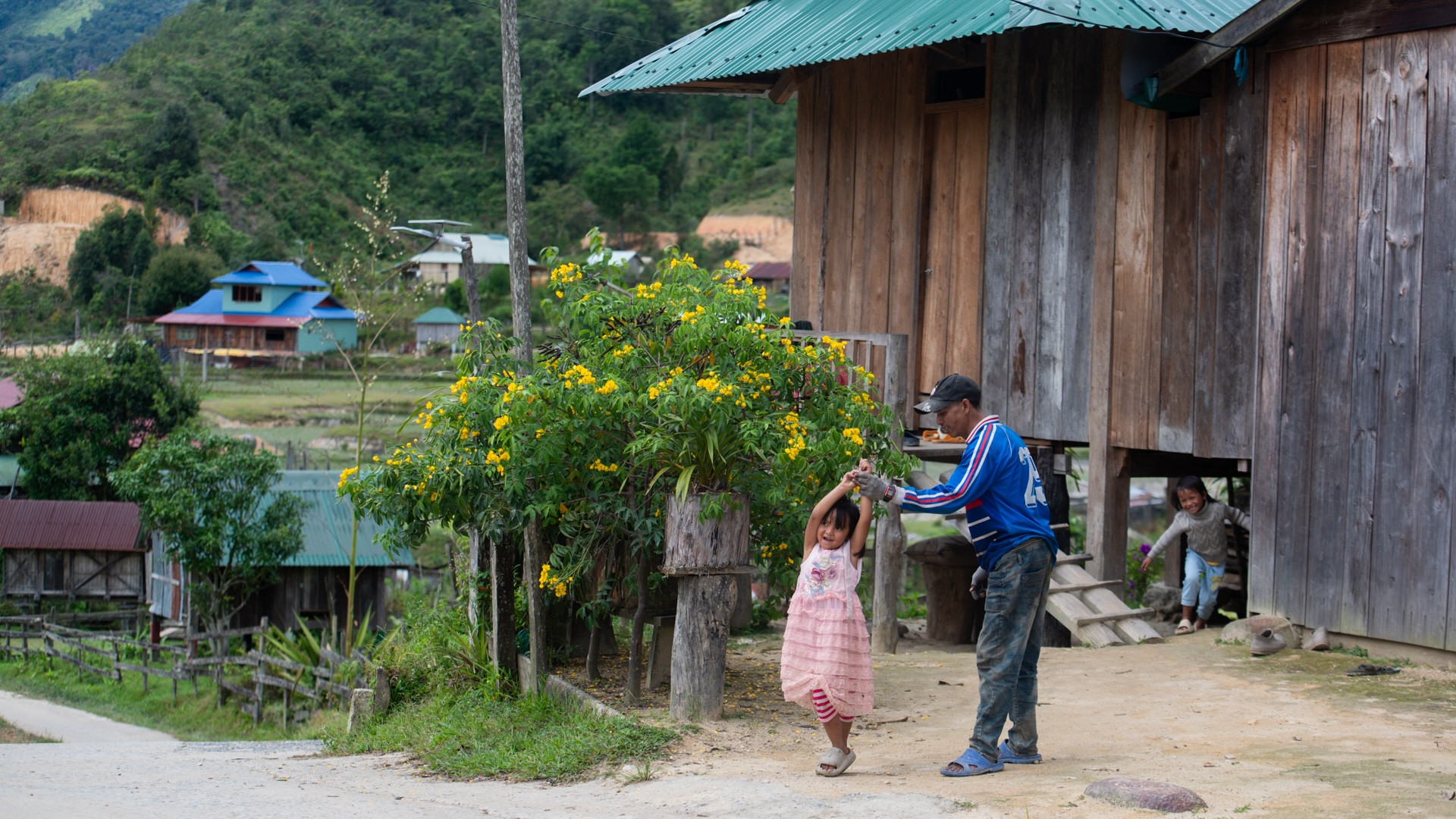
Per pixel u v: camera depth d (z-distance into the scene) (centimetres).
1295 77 845
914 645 1075
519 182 921
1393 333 784
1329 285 822
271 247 8519
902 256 1155
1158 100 920
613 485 755
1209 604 966
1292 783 481
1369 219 798
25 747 1048
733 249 9794
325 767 743
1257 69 875
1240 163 894
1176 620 1064
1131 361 980
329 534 2328
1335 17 814
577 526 754
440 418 764
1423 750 556
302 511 2219
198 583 2166
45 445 3159
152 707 1975
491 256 8344
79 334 6938
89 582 2931
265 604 2288
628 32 12056
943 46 1120
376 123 10894
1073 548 1527
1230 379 907
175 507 2031
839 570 557
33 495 3147
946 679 813
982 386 1096
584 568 746
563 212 9788
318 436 4338
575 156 10888
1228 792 469
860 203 1199
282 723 1664
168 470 2108
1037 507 527
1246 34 832
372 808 549
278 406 4934
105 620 2819
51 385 3225
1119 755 562
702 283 741
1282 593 853
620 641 1002
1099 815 435
